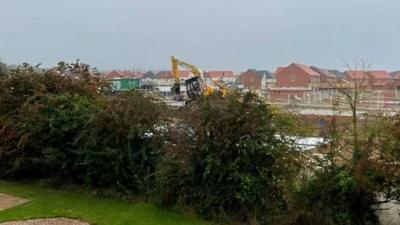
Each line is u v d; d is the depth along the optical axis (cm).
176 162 855
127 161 962
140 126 951
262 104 862
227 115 834
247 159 823
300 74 9031
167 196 876
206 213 841
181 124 874
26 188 1034
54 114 1019
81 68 1203
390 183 750
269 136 830
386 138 756
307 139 836
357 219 784
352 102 1006
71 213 855
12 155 1070
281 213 812
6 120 1059
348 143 784
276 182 827
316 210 785
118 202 933
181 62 3141
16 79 1104
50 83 1105
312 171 806
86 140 976
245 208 822
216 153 828
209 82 2695
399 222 792
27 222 806
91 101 1047
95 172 984
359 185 744
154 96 1044
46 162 1016
